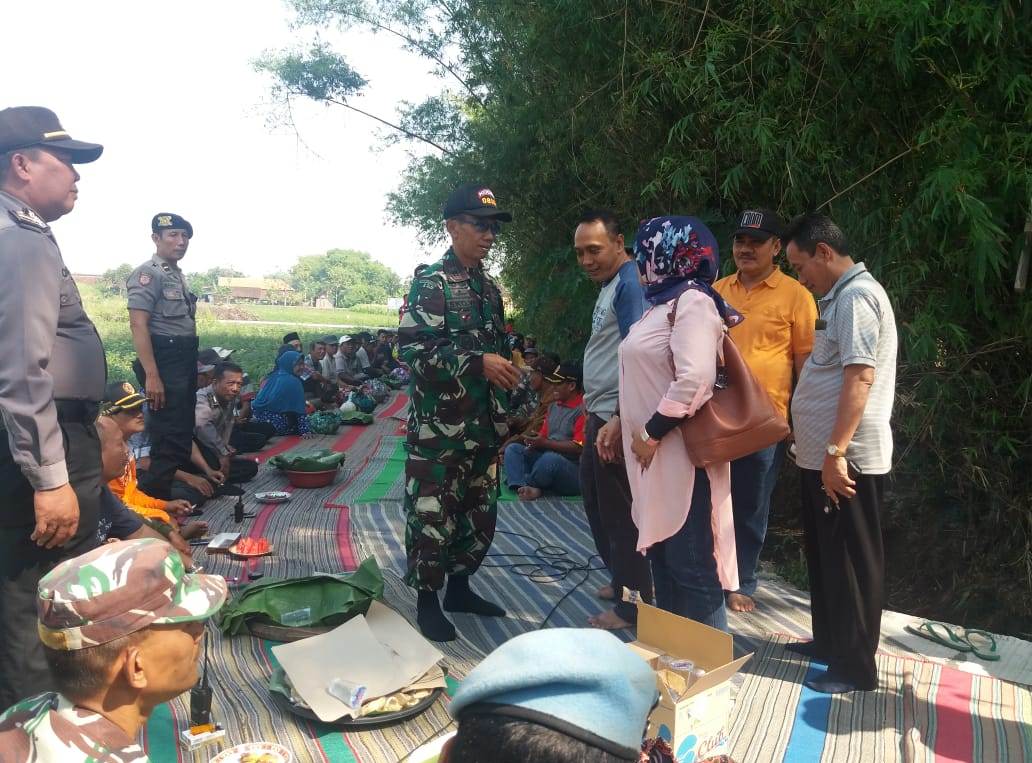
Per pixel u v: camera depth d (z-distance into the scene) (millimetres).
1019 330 4227
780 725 2822
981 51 3844
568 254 7445
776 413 2680
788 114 4719
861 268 2949
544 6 6035
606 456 3295
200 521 5367
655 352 2766
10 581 2375
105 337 26000
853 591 2990
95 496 2607
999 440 4410
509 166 8453
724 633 2455
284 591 3580
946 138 4031
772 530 5793
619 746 872
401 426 10602
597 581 4422
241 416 9500
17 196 2445
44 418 2283
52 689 2438
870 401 2902
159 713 2750
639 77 5543
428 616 3553
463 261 3545
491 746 865
